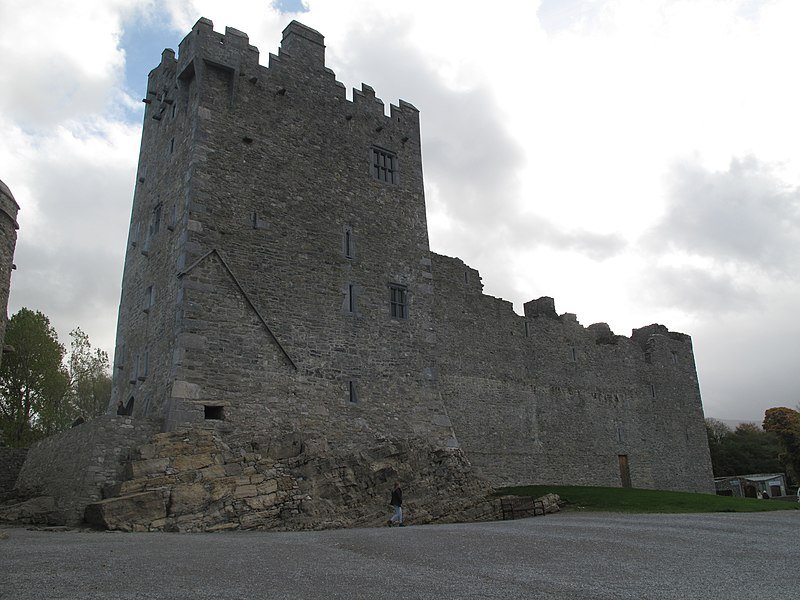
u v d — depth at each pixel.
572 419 42.03
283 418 24.02
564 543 14.95
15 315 42.19
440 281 37.31
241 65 27.34
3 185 20.17
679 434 49.53
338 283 27.44
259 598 8.56
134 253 28.59
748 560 13.13
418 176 32.19
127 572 10.13
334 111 29.89
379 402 27.05
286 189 27.09
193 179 24.73
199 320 23.12
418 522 24.14
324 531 18.80
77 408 47.31
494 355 38.78
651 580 10.70
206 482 20.16
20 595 8.37
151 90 31.19
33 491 23.08
